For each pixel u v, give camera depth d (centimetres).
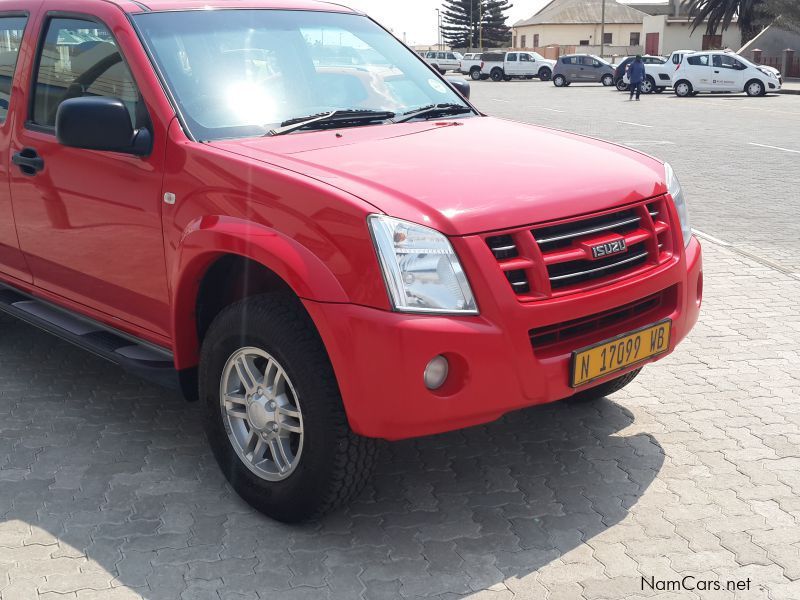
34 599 286
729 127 1889
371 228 284
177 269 337
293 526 329
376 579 297
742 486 357
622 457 382
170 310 356
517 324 295
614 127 1914
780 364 490
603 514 337
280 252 298
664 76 3478
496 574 299
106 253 381
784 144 1535
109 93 378
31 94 422
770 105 2625
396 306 281
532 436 403
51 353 504
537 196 313
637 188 344
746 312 582
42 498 349
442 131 385
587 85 4428
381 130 380
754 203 965
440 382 290
